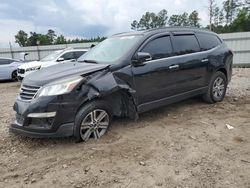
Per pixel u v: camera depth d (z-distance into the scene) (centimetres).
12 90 1107
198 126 498
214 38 661
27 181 333
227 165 353
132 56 477
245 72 1497
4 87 1230
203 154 385
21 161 384
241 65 2108
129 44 500
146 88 492
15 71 1486
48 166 366
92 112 432
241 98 714
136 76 474
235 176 327
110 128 492
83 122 423
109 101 461
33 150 416
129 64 469
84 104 425
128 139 443
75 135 420
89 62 505
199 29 632
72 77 417
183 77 557
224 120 529
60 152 405
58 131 403
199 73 594
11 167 368
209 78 622
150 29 536
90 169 353
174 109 610
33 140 452
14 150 418
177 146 414
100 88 427
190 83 577
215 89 649
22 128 416
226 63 659
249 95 753
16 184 327
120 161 371
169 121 530
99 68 442
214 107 623
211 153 388
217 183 313
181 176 330
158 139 442
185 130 479
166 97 532
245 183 312
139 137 452
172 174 335
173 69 531
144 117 557
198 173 335
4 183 330
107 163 367
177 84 547
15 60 1536
